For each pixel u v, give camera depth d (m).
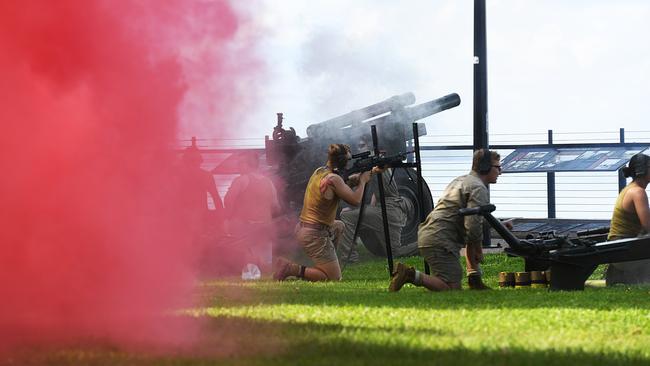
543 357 10.27
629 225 19.72
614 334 12.08
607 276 19.25
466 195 17.97
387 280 21.05
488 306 14.79
